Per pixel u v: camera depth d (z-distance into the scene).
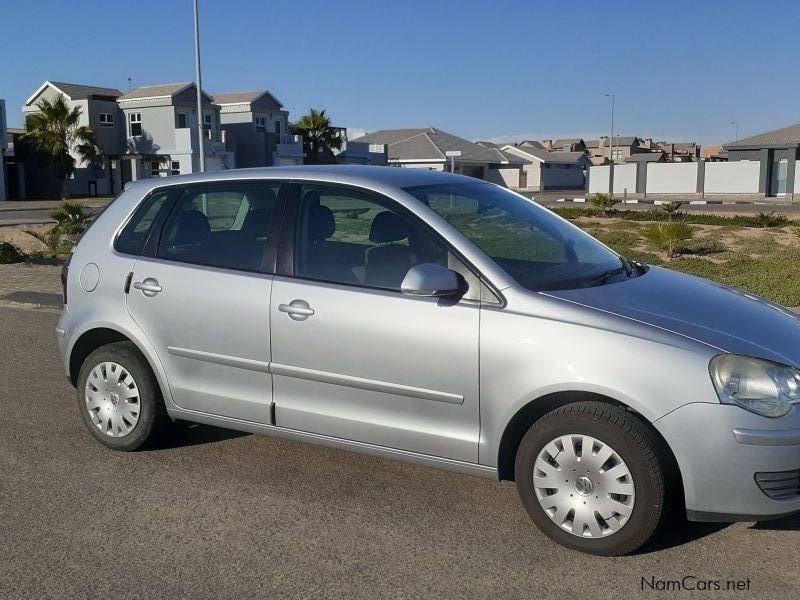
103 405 5.20
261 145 60.69
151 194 5.19
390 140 77.25
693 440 3.55
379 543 3.98
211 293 4.73
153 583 3.62
